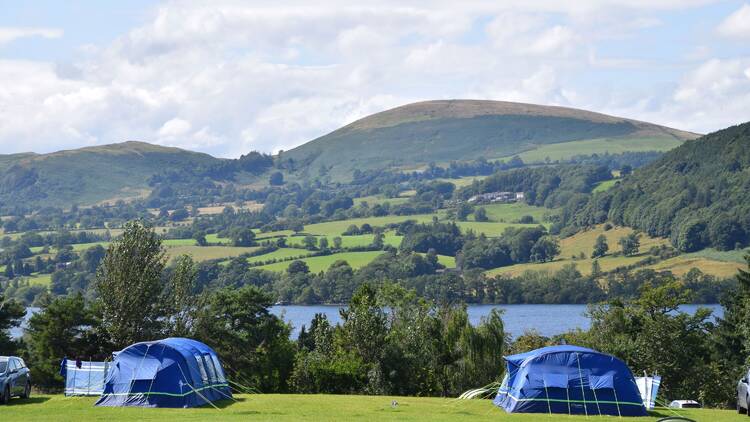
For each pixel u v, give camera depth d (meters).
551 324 171.25
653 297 81.69
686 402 49.97
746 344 81.62
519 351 89.31
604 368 41.66
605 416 40.09
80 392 47.56
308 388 70.75
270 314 85.75
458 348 75.19
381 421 36.56
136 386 42.12
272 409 41.53
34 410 39.31
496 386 51.31
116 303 75.31
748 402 40.12
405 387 71.69
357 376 70.81
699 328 81.00
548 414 40.53
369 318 72.81
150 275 76.56
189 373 42.84
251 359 79.81
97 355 75.56
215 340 79.38
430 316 77.94
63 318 74.94
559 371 41.66
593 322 86.00
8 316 82.25
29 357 76.31
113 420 35.53
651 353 76.69
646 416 40.56
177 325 77.75
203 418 36.66
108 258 76.12
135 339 75.44
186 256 80.44
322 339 77.50
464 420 37.41
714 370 77.44
